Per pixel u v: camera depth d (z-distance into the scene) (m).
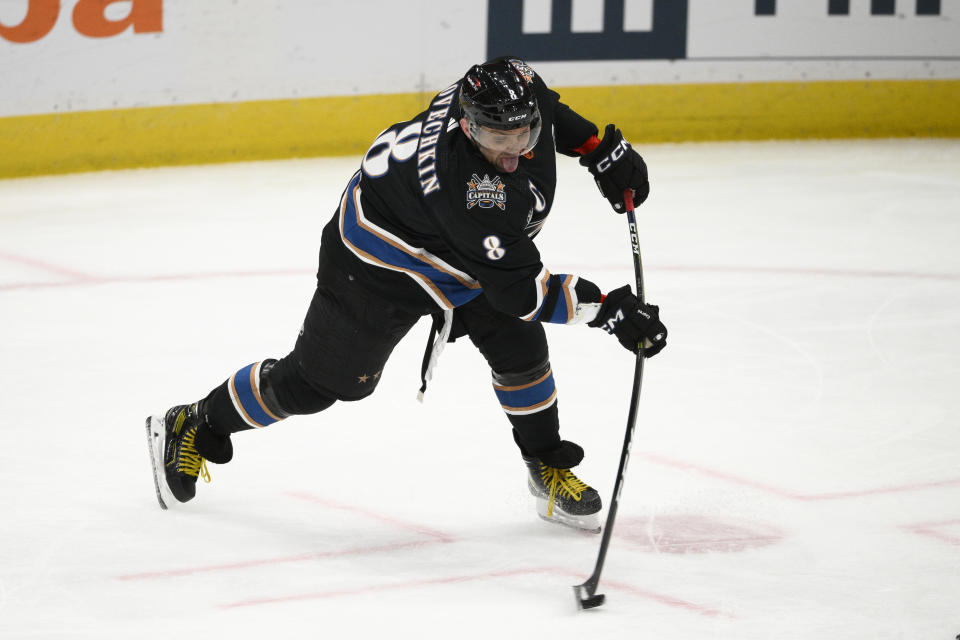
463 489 10.58
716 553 9.02
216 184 26.69
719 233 21.50
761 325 15.73
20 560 9.01
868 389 13.06
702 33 29.84
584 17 29.39
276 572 8.83
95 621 7.96
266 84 28.83
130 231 22.44
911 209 23.09
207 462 11.31
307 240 21.48
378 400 13.06
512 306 8.34
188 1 27.97
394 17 28.92
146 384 13.77
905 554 8.91
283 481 10.81
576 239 21.33
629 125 30.16
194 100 28.53
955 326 15.52
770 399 12.79
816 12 29.92
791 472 10.72
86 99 27.81
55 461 11.30
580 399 12.95
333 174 27.53
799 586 8.38
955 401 12.62
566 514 9.56
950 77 30.34
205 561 9.04
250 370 9.75
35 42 27.19
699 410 12.49
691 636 7.62
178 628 7.84
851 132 30.66
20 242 21.67
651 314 8.55
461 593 8.41
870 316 16.06
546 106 8.70
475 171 8.01
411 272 8.80
